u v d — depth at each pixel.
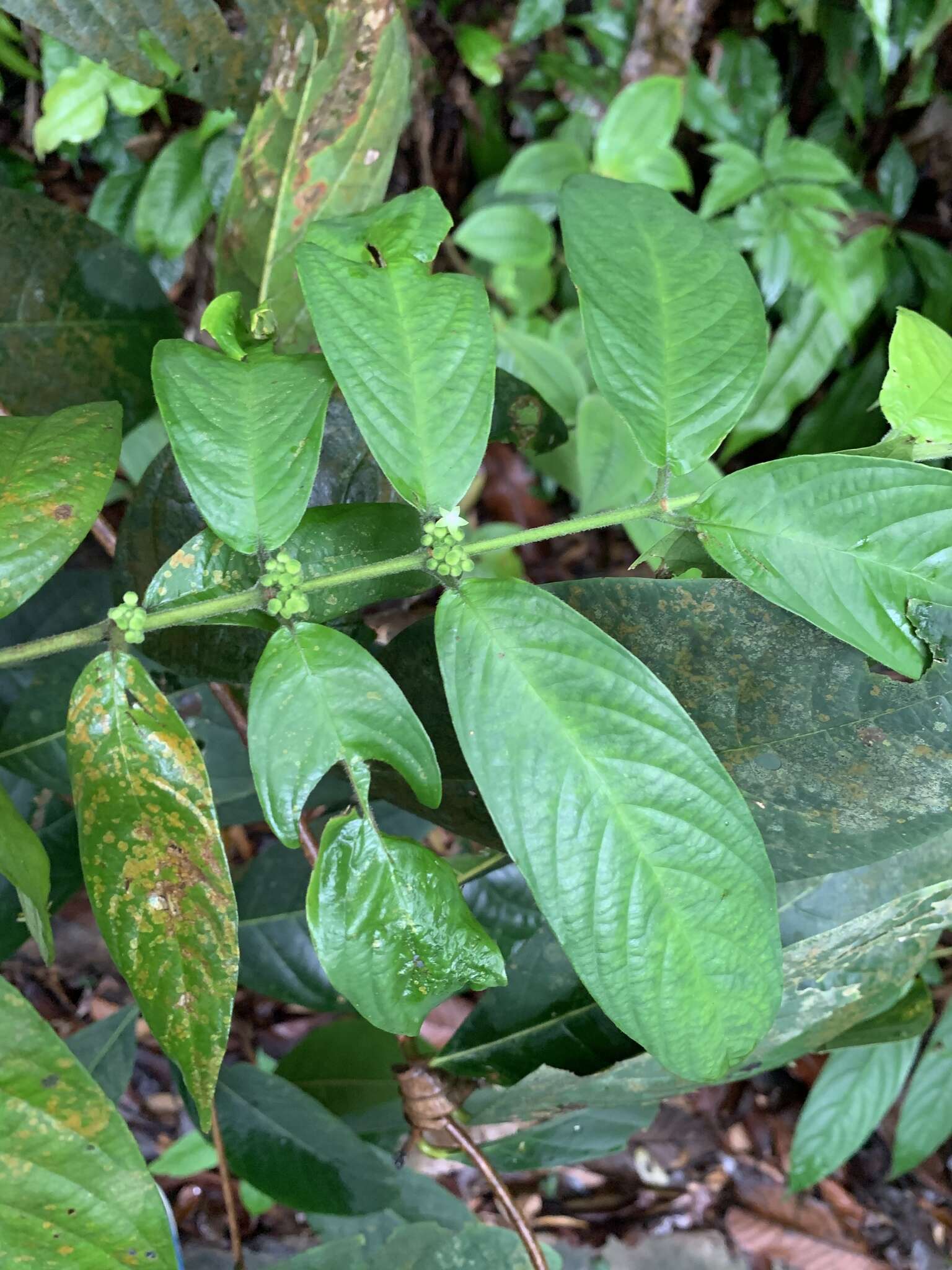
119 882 0.23
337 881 0.22
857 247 0.66
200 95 0.39
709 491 0.23
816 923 0.33
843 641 0.24
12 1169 0.21
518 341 0.62
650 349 0.24
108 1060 0.41
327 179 0.37
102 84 0.57
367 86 0.36
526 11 0.63
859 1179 0.67
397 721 0.22
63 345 0.39
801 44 0.69
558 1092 0.36
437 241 0.24
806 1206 0.65
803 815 0.27
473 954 0.23
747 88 0.66
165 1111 0.61
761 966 0.22
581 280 0.25
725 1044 0.22
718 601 0.25
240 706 0.36
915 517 0.22
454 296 0.23
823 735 0.26
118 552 0.32
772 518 0.23
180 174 0.60
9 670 0.39
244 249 0.38
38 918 0.24
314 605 0.24
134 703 0.22
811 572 0.22
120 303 0.40
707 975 0.22
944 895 0.33
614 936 0.22
